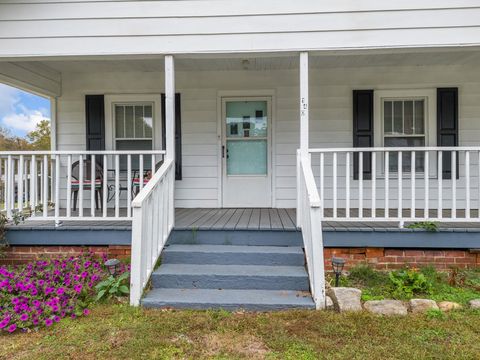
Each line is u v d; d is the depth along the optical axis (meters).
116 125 6.06
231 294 3.41
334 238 4.09
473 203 5.68
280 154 5.93
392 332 2.78
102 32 4.25
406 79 5.70
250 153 6.01
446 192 5.65
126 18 4.24
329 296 3.41
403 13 4.07
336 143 5.84
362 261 4.12
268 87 5.90
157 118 5.97
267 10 4.16
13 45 4.26
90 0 4.24
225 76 5.95
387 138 5.80
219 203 6.00
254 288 3.54
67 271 3.73
